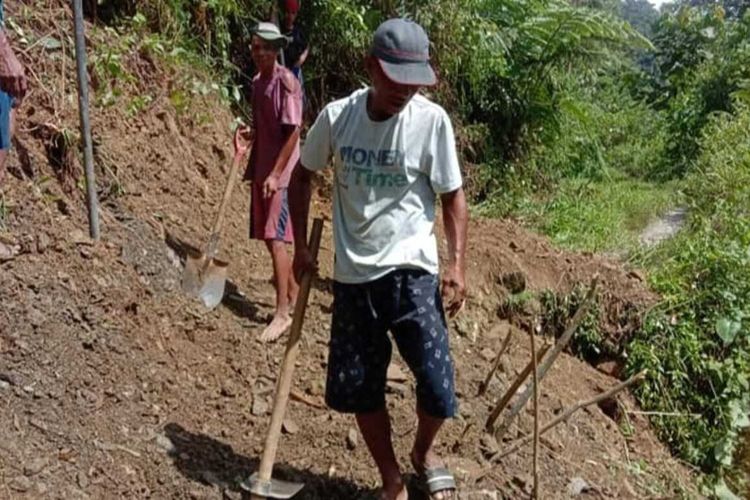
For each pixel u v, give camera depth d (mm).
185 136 5910
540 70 9758
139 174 5164
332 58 7691
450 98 8781
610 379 5770
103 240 4406
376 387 3283
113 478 3227
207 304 4582
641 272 6602
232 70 7016
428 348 3203
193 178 5695
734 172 8719
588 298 4191
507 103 9602
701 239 6969
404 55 2922
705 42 15664
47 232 4148
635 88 16078
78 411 3428
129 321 4039
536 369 3719
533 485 3859
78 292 3967
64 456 3211
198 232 5254
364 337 3238
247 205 6094
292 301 4840
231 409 3867
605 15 9930
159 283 4492
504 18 9695
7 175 4250
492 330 5617
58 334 3691
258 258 5543
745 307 6047
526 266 6234
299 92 4602
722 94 13562
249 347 4387
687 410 5703
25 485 3049
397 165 3107
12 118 4191
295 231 3361
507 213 8648
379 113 3072
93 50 5309
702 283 6219
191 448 3504
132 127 5332
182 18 6375
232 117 6633
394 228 3160
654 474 5051
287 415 3938
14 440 3182
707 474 5434
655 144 14039
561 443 4590
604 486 4391
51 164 4543
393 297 3186
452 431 4141
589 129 11422
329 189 7059
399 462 3766
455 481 3734
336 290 3268
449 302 3246
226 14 6734
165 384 3809
